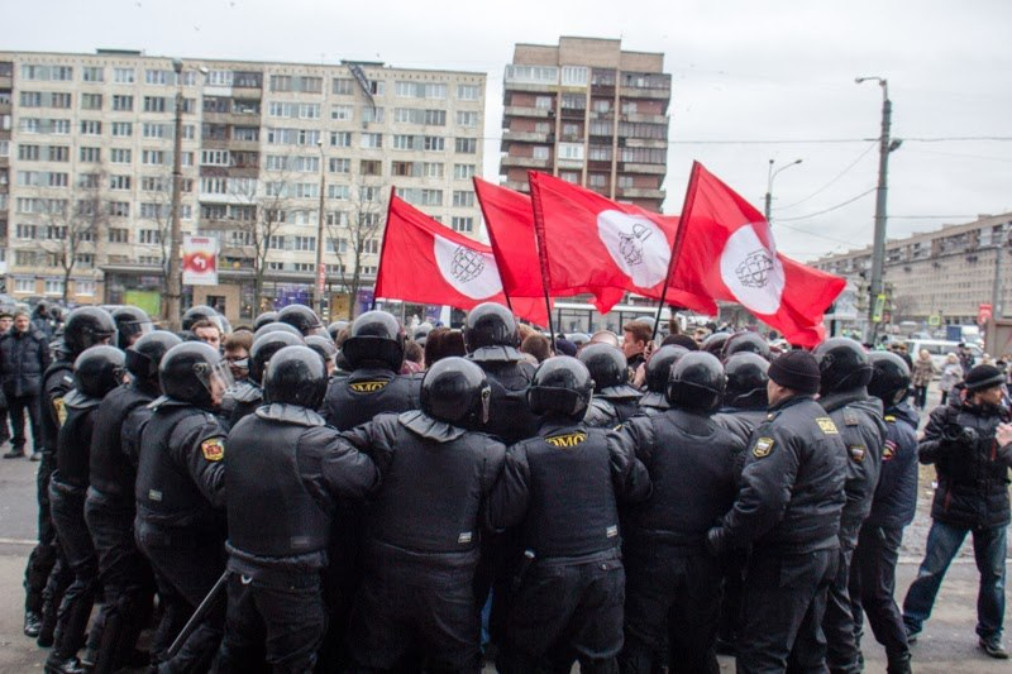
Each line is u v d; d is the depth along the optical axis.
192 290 67.69
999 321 32.44
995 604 5.52
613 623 3.89
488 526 3.87
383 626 3.77
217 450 3.87
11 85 74.00
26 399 10.38
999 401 5.52
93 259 72.56
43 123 73.25
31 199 73.44
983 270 111.94
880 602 4.90
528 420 4.66
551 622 3.84
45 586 5.20
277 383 3.78
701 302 6.88
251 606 3.70
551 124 80.88
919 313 129.50
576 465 3.89
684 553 4.15
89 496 4.39
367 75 71.81
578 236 6.91
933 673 5.27
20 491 8.84
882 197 19.08
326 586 4.24
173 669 3.92
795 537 3.99
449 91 72.25
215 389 4.09
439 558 3.70
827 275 6.50
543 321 8.62
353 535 4.23
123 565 4.37
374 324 4.50
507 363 4.71
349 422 4.38
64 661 4.44
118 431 4.29
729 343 6.27
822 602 4.22
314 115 72.06
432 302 7.94
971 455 5.46
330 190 71.81
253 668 3.99
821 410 4.19
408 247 7.88
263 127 71.88
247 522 3.65
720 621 4.95
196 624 3.91
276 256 70.88
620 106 80.75
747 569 4.21
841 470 4.12
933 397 29.16
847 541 4.47
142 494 4.04
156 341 4.41
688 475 4.16
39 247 66.12
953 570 7.50
